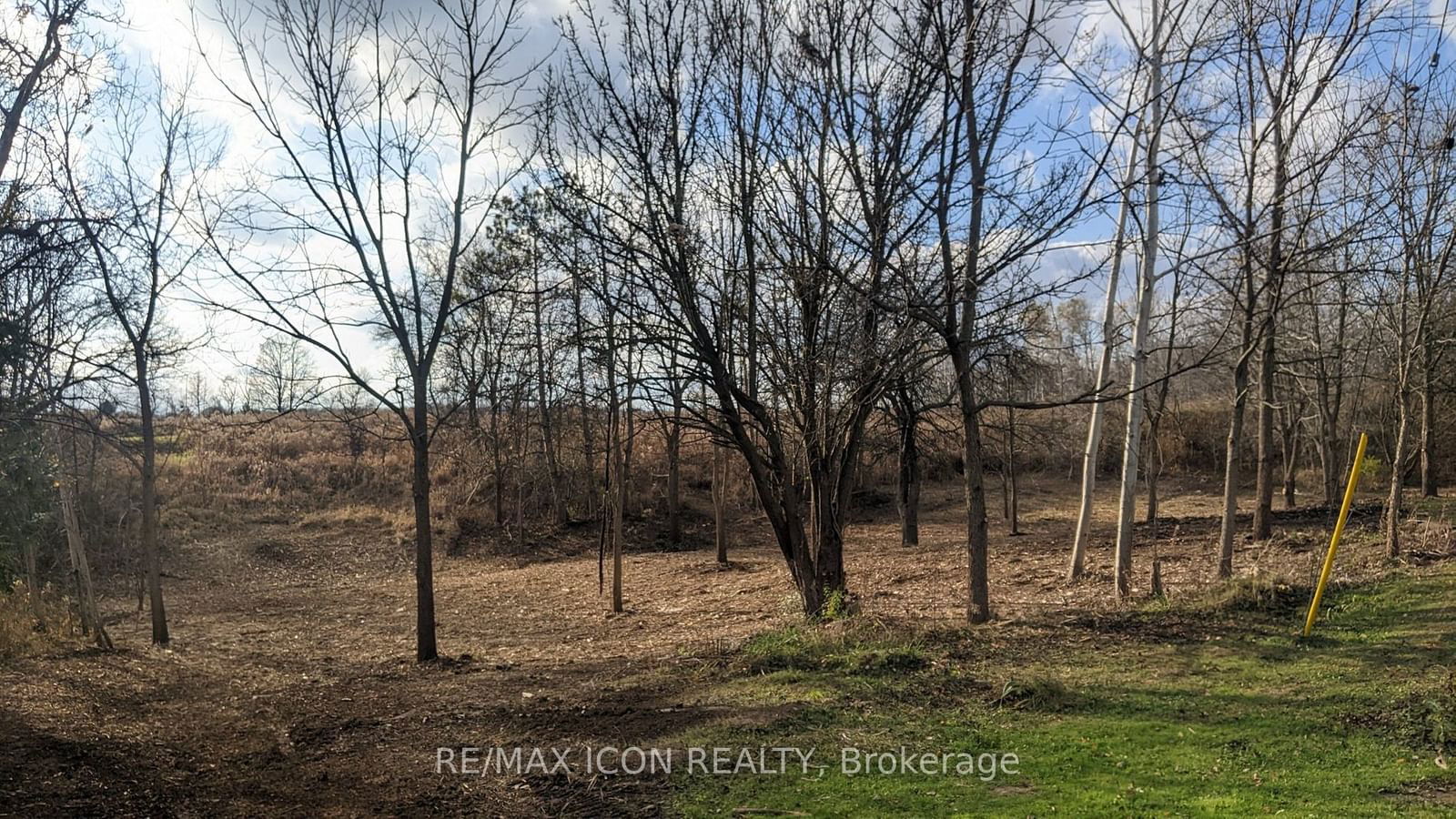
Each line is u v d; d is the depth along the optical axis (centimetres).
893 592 1550
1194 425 3781
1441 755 584
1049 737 656
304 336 1093
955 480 3778
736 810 558
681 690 865
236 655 1330
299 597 2212
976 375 1288
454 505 3184
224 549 2719
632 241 1134
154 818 594
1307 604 1012
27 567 1461
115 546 2473
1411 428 2323
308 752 752
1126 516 1195
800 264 1108
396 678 1074
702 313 1170
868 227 1056
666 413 1541
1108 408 2920
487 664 1155
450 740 764
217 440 3769
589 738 731
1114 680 797
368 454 3772
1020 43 901
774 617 1403
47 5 942
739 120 1132
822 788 582
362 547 2845
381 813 600
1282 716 674
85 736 765
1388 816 495
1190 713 698
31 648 1216
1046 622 1019
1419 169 1154
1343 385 2456
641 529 3077
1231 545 1199
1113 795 543
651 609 1719
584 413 2106
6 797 603
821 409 1191
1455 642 826
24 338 1042
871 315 1058
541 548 2903
